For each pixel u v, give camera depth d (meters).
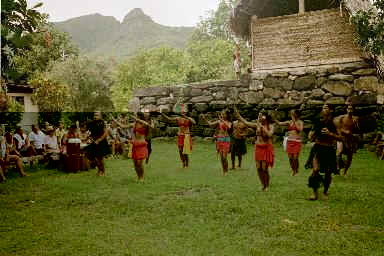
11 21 4.03
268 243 4.89
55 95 31.22
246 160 12.44
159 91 18.89
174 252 4.66
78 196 7.63
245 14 18.00
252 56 17.16
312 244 4.82
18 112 16.14
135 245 4.91
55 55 45.53
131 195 7.61
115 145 13.84
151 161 12.33
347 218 5.86
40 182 9.14
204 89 17.84
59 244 5.02
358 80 14.73
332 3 17.20
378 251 4.59
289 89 15.95
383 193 7.36
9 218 6.22
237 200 7.02
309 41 16.19
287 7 18.92
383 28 13.05
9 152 10.35
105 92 39.16
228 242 4.96
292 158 9.38
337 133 6.99
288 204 6.70
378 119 13.83
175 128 18.45
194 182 8.72
